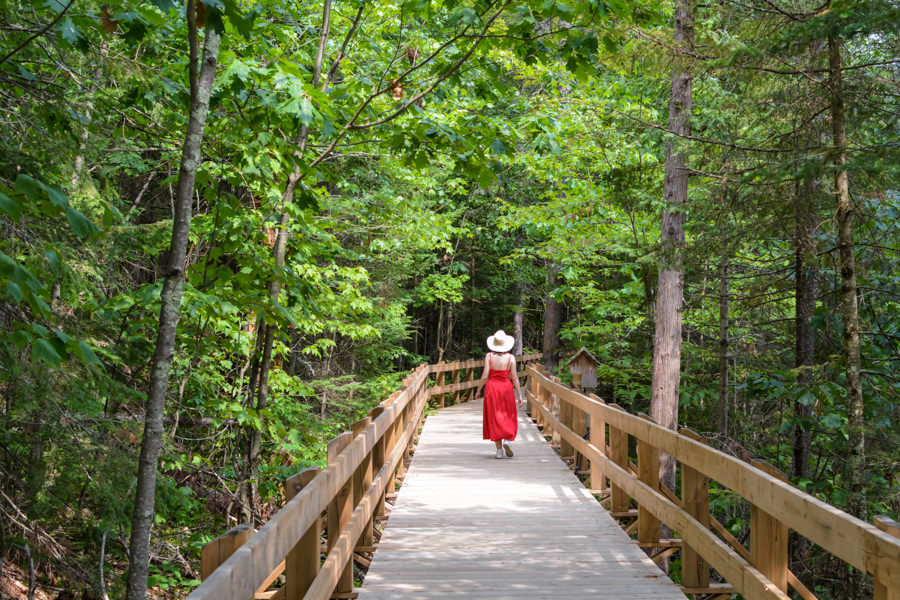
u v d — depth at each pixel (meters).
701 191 9.36
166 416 8.56
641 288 15.21
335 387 13.37
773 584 3.66
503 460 10.07
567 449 10.55
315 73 7.46
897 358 8.32
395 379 16.11
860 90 6.77
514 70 13.05
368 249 13.66
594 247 15.39
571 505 7.38
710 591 4.97
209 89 3.73
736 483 4.09
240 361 9.52
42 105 4.91
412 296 20.23
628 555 5.67
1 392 5.21
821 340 9.81
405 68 8.70
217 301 5.29
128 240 6.56
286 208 6.55
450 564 5.45
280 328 6.30
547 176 14.45
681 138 8.47
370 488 6.21
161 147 8.25
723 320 11.45
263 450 9.70
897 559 2.43
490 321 28.03
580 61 5.77
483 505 7.38
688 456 4.95
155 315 6.59
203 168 5.81
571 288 17.16
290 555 3.80
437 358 26.69
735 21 7.54
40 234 5.33
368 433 5.91
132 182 12.20
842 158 6.76
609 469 7.25
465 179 18.30
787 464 12.12
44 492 5.27
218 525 9.12
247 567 2.39
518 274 23.41
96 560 6.17
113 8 3.97
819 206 7.45
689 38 8.77
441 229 12.70
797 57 7.24
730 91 8.15
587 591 4.84
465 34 6.46
